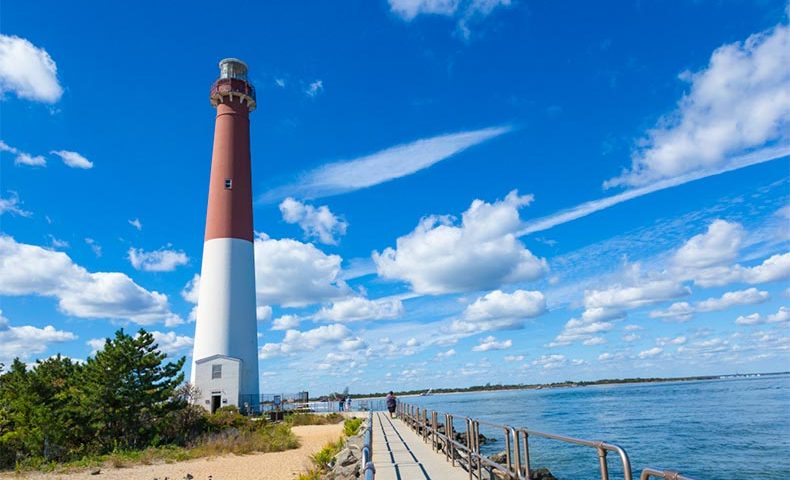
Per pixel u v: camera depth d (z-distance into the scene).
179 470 22.14
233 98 47.16
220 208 44.50
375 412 47.22
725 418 49.03
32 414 26.89
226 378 41.19
